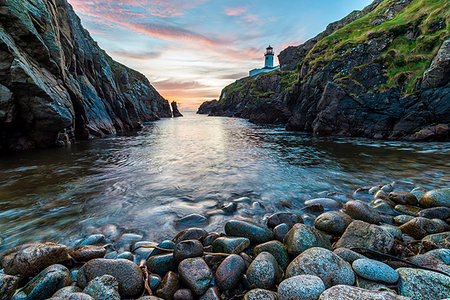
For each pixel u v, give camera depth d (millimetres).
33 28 13055
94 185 7641
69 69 20547
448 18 17688
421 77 16781
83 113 19094
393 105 17672
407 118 16438
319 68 26938
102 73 29922
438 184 7207
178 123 49969
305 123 26609
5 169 9688
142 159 12031
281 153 13516
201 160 11773
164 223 4918
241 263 3082
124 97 34906
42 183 7828
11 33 12188
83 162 11156
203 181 8109
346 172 8961
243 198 6297
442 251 3201
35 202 6152
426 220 4125
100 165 10586
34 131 13359
